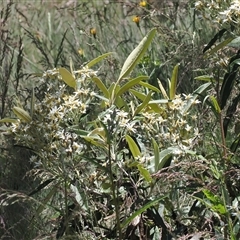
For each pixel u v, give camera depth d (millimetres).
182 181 3467
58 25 7859
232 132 4262
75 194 3355
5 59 5988
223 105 3529
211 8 3668
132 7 6391
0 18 6172
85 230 3395
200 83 5078
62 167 3295
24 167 4504
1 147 4625
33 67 6844
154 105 3500
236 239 3189
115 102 3512
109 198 3469
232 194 3365
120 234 3277
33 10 8266
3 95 5086
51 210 3967
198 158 3396
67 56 6840
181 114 3436
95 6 7508
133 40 6656
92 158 3359
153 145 3344
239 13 3459
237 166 3414
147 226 3451
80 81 3463
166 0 6211
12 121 3420
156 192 3480
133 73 5512
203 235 3225
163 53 5492
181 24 6164
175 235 3293
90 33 6520
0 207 3957
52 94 3578
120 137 3348
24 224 3945
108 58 5629
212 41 3758
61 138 3309
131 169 3492
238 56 3582
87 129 3521
